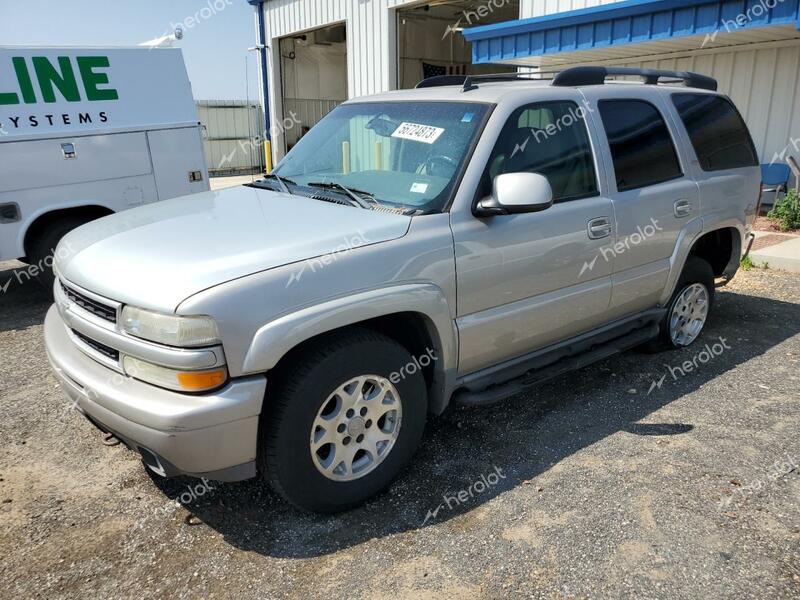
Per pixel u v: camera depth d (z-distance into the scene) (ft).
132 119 23.47
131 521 9.86
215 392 8.36
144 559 9.00
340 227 9.82
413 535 9.45
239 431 8.52
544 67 40.68
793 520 9.73
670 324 15.88
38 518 9.93
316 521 9.80
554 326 12.39
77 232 11.64
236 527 9.70
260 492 10.59
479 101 11.66
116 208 23.45
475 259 10.68
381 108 13.05
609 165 13.07
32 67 21.18
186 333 8.14
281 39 59.21
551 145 12.11
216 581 8.57
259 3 58.49
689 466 11.19
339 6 50.67
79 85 22.22
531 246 11.43
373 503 10.26
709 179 15.57
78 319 9.65
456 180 10.71
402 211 10.49
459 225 10.52
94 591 8.39
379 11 46.93
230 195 12.46
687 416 13.08
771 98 33.01
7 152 20.77
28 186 21.35
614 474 10.97
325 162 12.91
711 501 10.18
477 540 9.32
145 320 8.41
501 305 11.32
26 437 12.47
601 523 9.65
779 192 33.50
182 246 9.42
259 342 8.40
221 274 8.52
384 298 9.51
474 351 11.13
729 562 8.82
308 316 8.75
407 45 59.26
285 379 9.05
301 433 9.10
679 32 28.63
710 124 16.11
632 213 13.33
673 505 10.08
